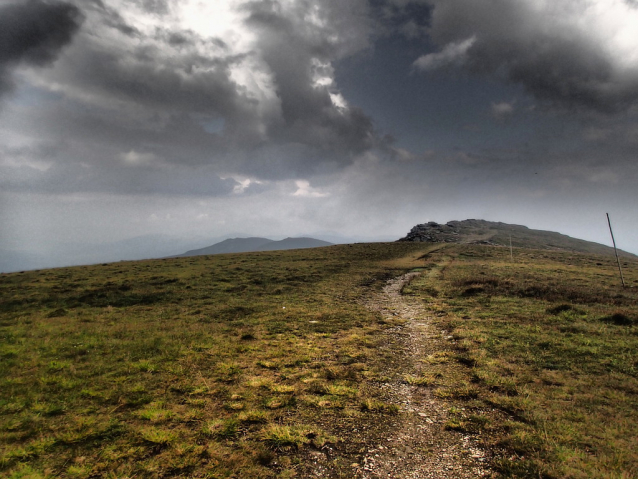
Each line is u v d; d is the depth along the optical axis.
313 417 9.77
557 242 153.25
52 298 28.83
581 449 7.88
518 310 23.08
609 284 33.88
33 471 7.18
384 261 58.38
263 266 49.44
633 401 10.25
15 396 10.67
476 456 7.93
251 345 16.66
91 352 15.24
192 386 11.72
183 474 7.16
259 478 7.10
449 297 29.77
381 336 18.94
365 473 7.33
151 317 23.03
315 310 25.19
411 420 9.76
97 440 8.39
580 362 13.61
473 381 12.42
